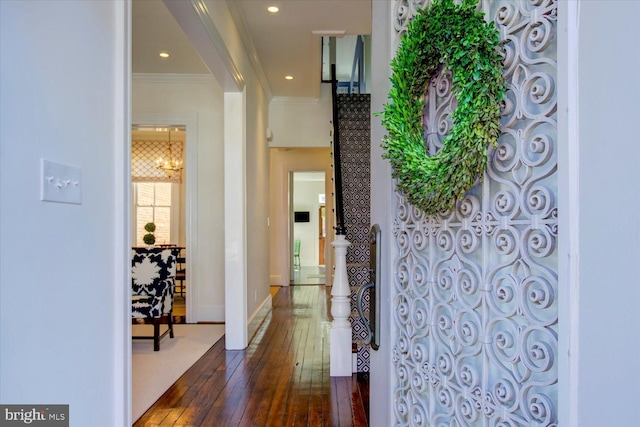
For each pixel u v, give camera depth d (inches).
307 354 140.9
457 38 32.9
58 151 46.8
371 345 57.1
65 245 47.6
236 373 121.6
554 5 28.3
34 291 42.5
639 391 21.1
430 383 42.1
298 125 243.4
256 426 88.7
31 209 42.3
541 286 29.0
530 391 30.3
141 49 162.9
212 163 194.1
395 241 50.3
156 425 89.1
